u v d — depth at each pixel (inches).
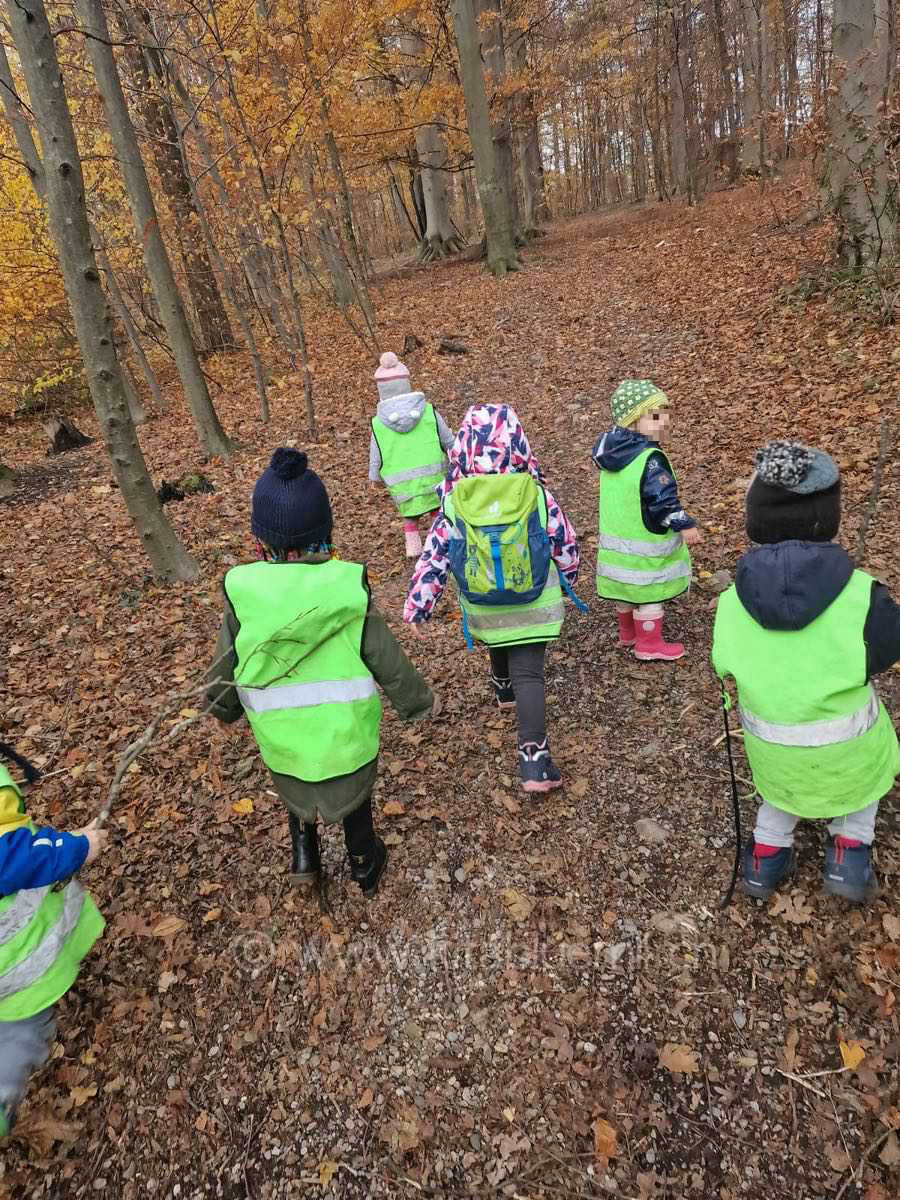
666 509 131.7
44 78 163.9
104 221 452.4
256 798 130.2
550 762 116.0
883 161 277.9
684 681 145.4
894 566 161.5
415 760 135.6
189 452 363.9
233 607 87.8
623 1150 76.9
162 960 102.8
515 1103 82.3
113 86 305.7
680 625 163.5
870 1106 76.7
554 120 1150.3
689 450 255.0
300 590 86.1
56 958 82.0
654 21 823.1
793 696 79.0
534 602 113.7
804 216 494.0
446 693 155.3
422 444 203.3
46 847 73.7
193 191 347.6
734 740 127.6
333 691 90.1
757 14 758.5
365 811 101.0
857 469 206.1
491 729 141.3
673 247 609.9
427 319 566.3
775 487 75.8
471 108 645.9
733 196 770.8
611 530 141.3
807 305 343.9
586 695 147.3
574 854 111.2
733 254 503.8
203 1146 81.8
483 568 108.0
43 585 232.8
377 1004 94.5
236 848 120.3
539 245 863.1
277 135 322.7
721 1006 88.1
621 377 347.9
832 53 314.3
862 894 91.1
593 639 165.8
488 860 112.3
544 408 334.6
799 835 107.2
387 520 254.1
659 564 139.8
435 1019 91.9
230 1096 86.1
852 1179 71.7
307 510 86.7
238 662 87.6
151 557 216.5
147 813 129.6
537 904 104.3
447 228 960.3
